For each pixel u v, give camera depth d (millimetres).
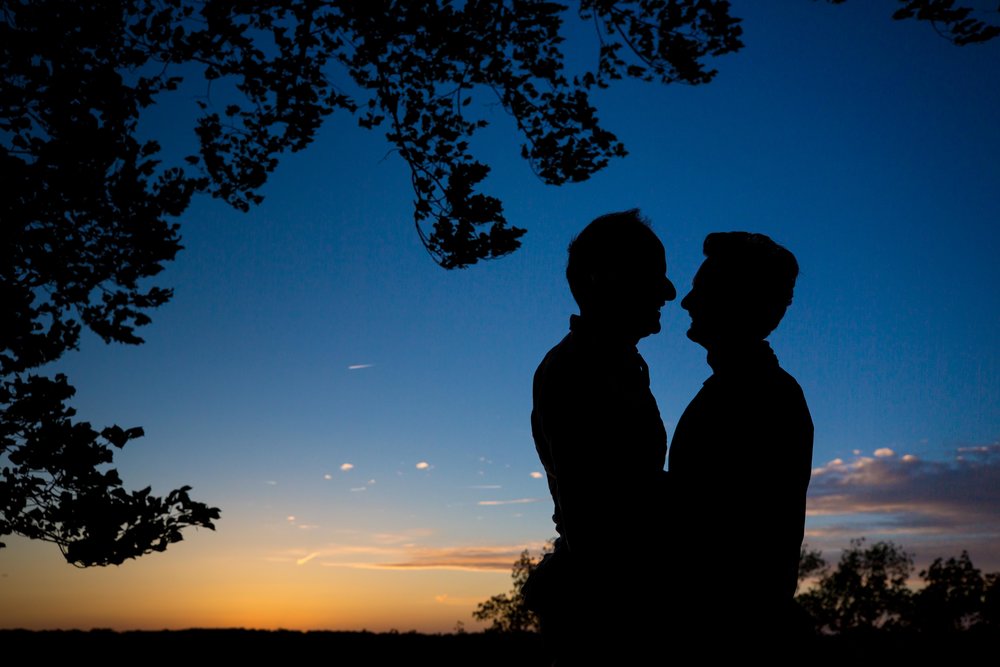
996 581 39938
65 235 5203
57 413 4883
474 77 5953
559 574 2168
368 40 5695
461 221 5746
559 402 2146
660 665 2008
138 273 5496
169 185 5512
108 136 4973
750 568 2041
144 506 4820
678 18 5586
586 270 2295
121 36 5316
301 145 6113
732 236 2332
